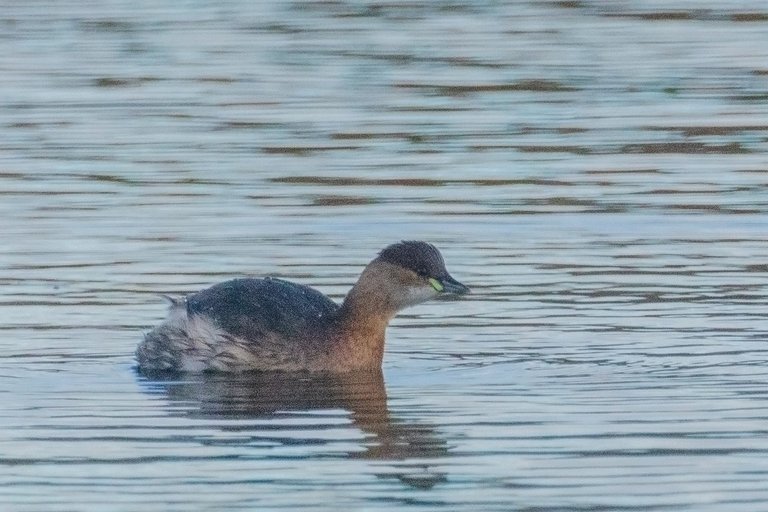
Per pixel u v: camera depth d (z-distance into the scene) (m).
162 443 12.64
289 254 18.08
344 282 17.06
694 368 14.35
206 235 18.80
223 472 11.91
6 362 14.88
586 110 24.48
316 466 12.05
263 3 32.53
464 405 13.50
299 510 11.13
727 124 23.58
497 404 13.49
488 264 17.73
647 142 22.73
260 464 12.09
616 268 17.52
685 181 20.89
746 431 12.59
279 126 23.77
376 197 20.28
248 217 19.48
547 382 14.08
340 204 20.02
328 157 22.14
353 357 14.92
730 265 17.55
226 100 25.31
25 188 20.75
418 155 22.20
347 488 11.56
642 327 15.58
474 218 19.44
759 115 24.02
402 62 27.48
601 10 31.23
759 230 18.81
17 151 22.53
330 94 25.61
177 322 15.07
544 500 11.23
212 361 14.89
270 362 14.94
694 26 29.78
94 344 15.42
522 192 20.50
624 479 11.61
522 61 27.45
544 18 30.70
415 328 15.96
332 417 13.32
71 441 12.68
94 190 20.66
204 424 13.13
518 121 23.92
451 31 29.70
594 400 13.49
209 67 27.34
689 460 11.97
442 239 18.66
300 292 15.43
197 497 11.42
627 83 25.94
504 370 14.50
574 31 29.50
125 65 27.53
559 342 15.24
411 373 14.59
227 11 31.64
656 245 18.31
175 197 20.34
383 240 18.58
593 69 26.80
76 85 26.27
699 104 24.67
